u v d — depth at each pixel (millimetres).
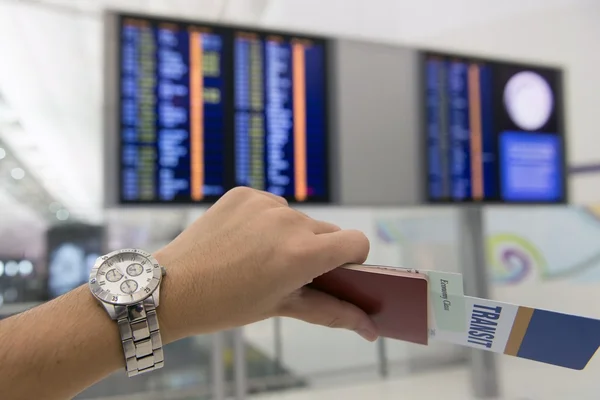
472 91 1932
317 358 2203
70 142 3137
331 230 546
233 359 1895
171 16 1595
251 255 490
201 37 1621
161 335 474
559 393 1633
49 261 2768
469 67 1931
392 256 2236
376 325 596
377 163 1820
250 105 1671
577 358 437
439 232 2311
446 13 2211
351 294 565
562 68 2041
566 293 1900
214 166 1623
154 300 466
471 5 2203
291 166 1713
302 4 2096
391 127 1846
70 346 442
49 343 438
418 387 1989
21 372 424
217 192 1622
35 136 3111
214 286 485
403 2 2178
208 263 497
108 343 455
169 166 1579
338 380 2078
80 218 2863
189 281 486
